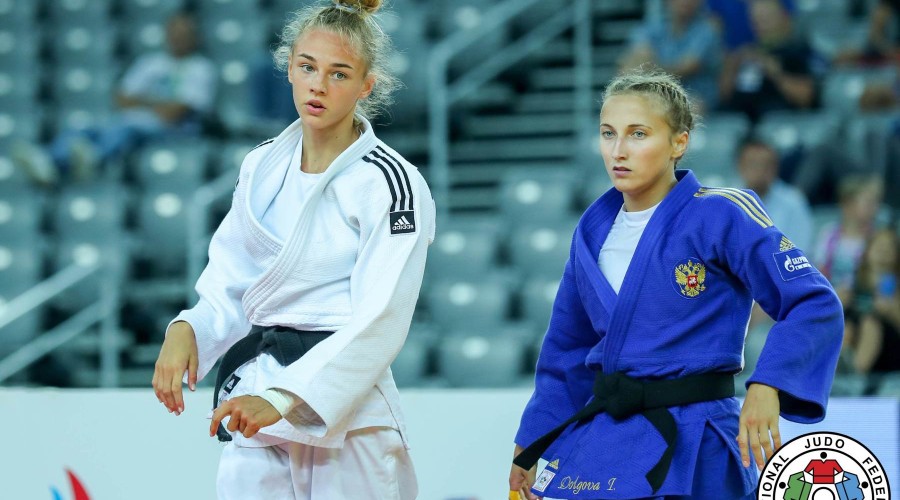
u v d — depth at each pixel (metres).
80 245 31.31
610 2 38.69
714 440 10.77
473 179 35.06
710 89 32.38
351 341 10.55
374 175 11.05
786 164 29.42
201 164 34.31
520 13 38.81
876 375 20.66
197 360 11.27
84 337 28.06
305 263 10.94
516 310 28.58
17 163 34.41
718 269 10.98
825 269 25.77
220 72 39.38
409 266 10.90
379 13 12.66
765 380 10.32
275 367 10.91
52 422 15.08
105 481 14.93
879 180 27.30
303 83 10.95
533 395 12.23
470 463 14.98
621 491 10.54
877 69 33.16
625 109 11.03
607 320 11.16
